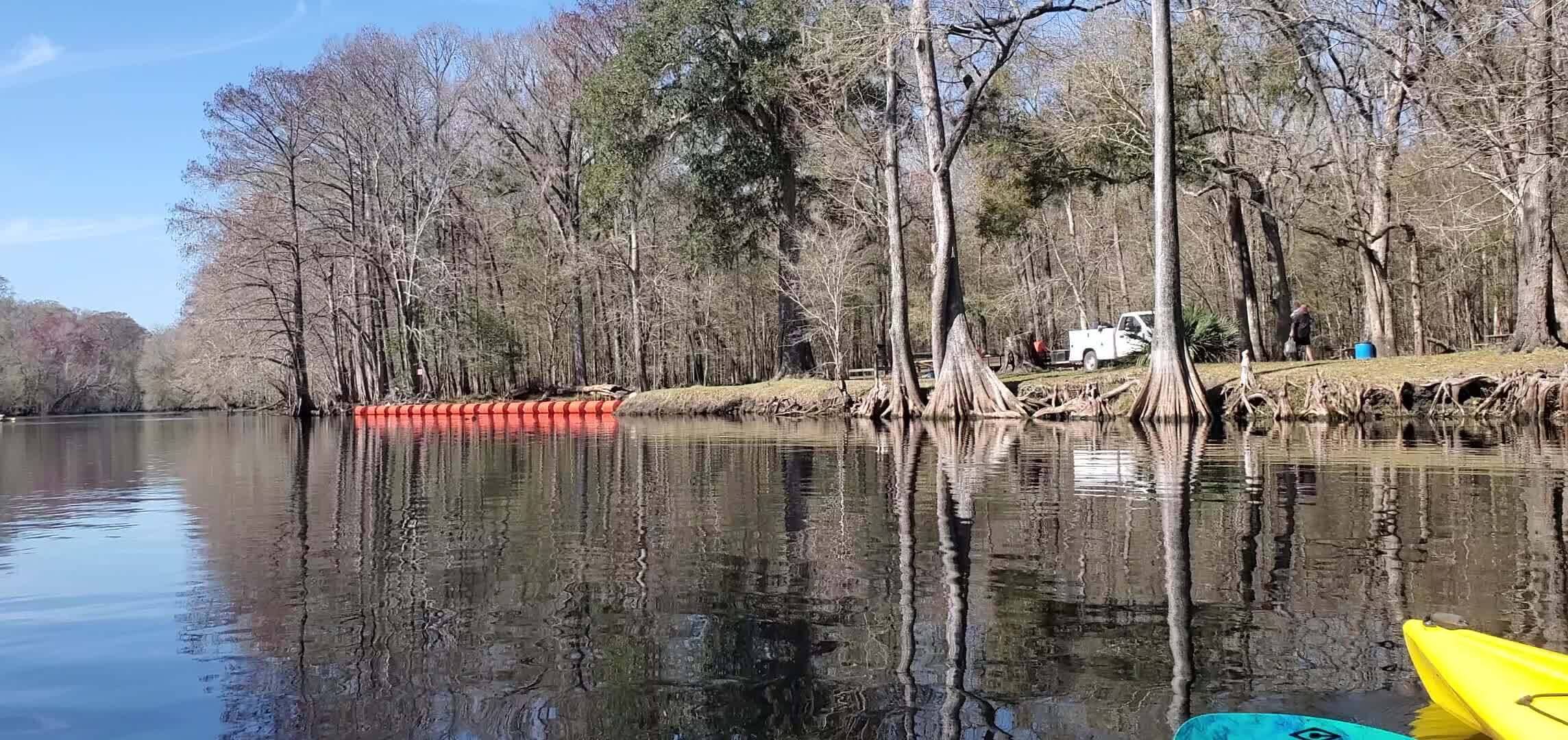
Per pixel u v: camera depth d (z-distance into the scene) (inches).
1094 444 601.9
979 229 1269.7
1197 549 248.4
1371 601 193.3
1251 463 456.8
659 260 1804.9
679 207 1692.9
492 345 1807.3
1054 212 1956.2
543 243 1871.3
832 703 142.3
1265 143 997.8
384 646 175.6
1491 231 1261.1
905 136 1277.1
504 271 1957.4
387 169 1759.4
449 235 1913.1
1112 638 171.5
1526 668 133.3
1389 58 874.8
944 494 368.5
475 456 641.0
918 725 133.3
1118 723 133.2
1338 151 993.5
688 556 254.7
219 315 1737.2
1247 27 932.6
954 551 253.0
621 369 1861.5
